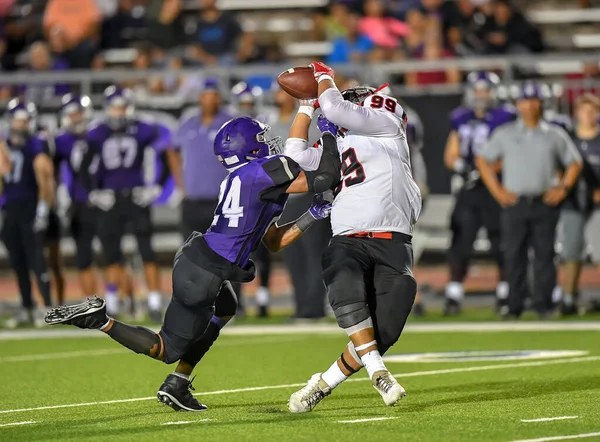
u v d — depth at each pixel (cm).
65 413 2103
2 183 3994
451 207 4216
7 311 4556
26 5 6003
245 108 3956
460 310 4047
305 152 2009
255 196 1964
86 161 3928
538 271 3788
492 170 3784
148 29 5653
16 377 2692
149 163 4197
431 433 1762
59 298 4144
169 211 4503
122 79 4459
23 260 4056
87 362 2992
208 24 5350
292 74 2041
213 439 1747
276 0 6594
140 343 1978
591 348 3020
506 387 2328
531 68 4347
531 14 6209
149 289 3972
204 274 1964
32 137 3981
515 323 3709
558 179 3856
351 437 1736
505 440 1689
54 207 4031
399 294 1975
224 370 2759
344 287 1956
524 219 3731
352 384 2459
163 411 2094
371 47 5312
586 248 4000
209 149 3888
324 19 6116
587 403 2075
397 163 2016
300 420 1931
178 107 4325
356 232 1995
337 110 1984
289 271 3900
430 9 5278
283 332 3659
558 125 3944
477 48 5109
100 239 3966
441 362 2798
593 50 5884
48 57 5266
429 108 4191
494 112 3909
